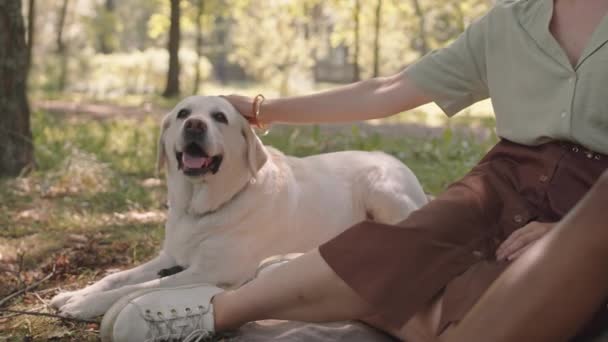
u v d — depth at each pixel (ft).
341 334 9.25
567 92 8.02
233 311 8.96
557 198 8.01
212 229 11.84
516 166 8.51
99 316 10.69
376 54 63.41
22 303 11.42
